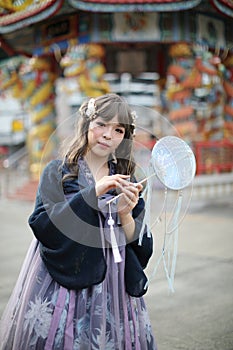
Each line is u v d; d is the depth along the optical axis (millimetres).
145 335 2254
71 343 2053
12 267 5738
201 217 9562
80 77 13023
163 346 3396
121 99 2180
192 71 13195
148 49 15930
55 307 2086
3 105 24875
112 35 12914
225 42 14195
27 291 2178
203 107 15477
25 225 9141
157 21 12977
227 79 15125
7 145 25906
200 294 4598
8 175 15492
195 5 11797
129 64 16031
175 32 13016
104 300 2104
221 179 12680
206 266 5637
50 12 12250
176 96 13273
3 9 13578
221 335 3605
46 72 15016
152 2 11781
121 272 2170
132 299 2223
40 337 2086
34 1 12750
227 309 4180
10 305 2320
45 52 14531
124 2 11797
